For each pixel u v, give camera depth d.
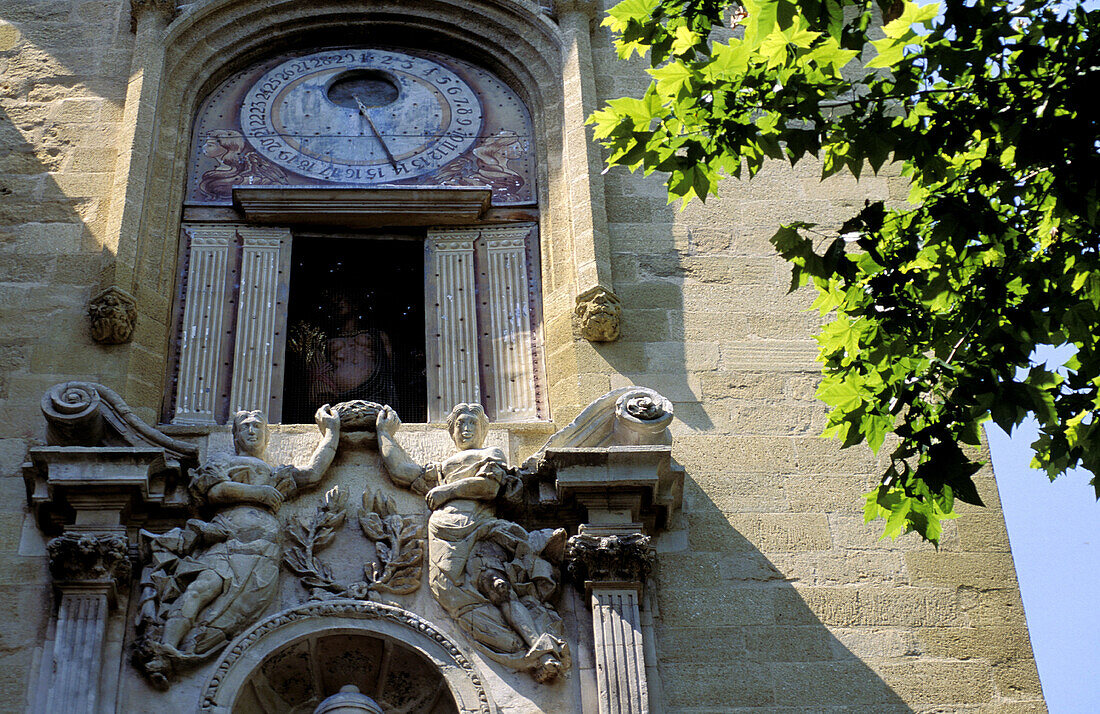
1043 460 14.76
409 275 18.25
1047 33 13.86
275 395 17.06
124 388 16.39
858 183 18.48
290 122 19.41
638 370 16.88
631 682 14.35
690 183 14.06
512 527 15.07
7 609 14.61
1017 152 13.55
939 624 15.24
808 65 13.96
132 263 17.17
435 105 19.69
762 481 16.09
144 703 14.05
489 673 14.48
